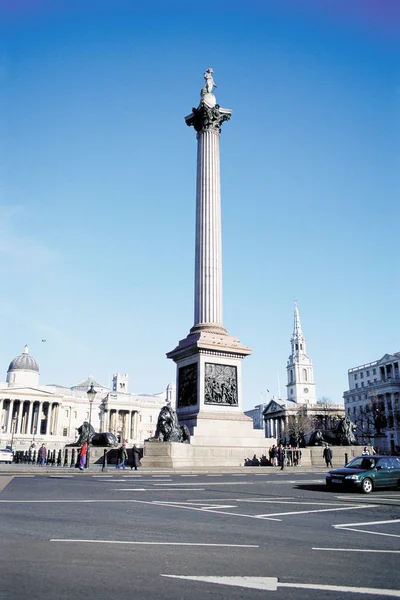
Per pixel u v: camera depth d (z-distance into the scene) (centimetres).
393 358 14638
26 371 16075
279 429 17000
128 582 754
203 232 4847
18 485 2325
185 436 4097
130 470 3578
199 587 737
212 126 5231
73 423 16488
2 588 713
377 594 715
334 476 2411
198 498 1875
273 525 1300
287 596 701
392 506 1789
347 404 15650
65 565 841
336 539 1128
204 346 4312
